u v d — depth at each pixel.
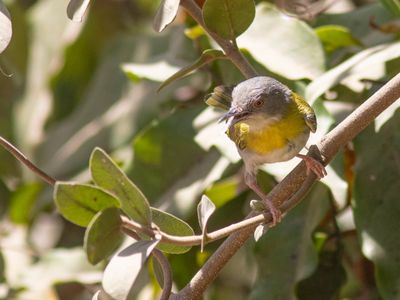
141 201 6.72
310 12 10.95
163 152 10.60
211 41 10.22
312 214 9.69
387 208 9.02
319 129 9.13
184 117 10.70
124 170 10.63
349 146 9.93
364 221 8.99
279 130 8.95
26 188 13.36
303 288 9.88
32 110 14.36
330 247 10.29
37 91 14.49
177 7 7.51
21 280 11.98
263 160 9.12
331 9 12.31
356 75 9.00
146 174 10.60
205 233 6.82
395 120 9.30
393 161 9.16
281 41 9.75
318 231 10.37
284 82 9.84
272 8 9.95
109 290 6.27
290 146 9.05
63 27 14.66
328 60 9.99
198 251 10.79
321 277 9.91
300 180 7.79
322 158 7.73
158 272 7.40
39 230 14.02
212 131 9.79
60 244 13.67
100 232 6.49
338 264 9.98
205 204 6.96
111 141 12.84
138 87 13.12
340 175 9.02
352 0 12.82
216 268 7.52
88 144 13.05
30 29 14.73
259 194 8.98
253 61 10.02
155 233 6.68
